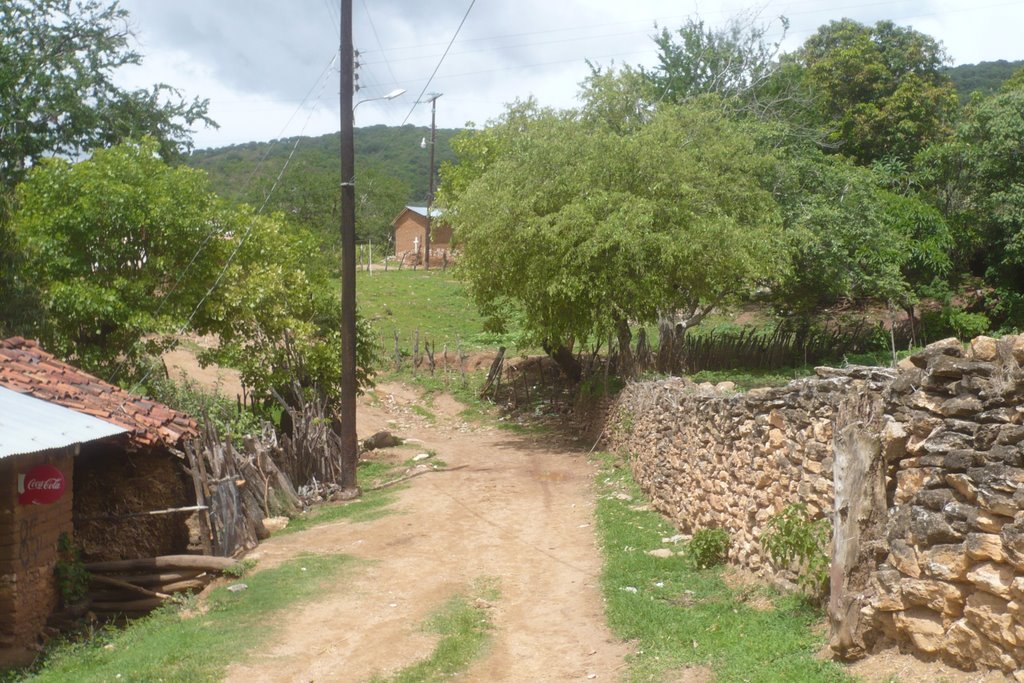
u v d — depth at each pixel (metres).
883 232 30.00
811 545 7.31
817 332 31.44
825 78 44.91
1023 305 30.77
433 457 21.27
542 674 7.65
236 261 19.69
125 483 12.75
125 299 17.78
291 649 8.73
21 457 9.81
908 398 6.25
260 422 17.14
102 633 10.27
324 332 21.64
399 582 10.91
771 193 26.64
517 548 12.39
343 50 17.31
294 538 13.48
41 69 24.11
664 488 13.27
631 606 8.87
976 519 5.35
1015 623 5.00
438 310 41.62
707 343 27.27
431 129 53.94
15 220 17.25
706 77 38.09
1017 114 32.38
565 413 26.81
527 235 19.94
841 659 6.45
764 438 8.83
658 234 19.69
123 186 17.69
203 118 28.88
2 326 15.48
